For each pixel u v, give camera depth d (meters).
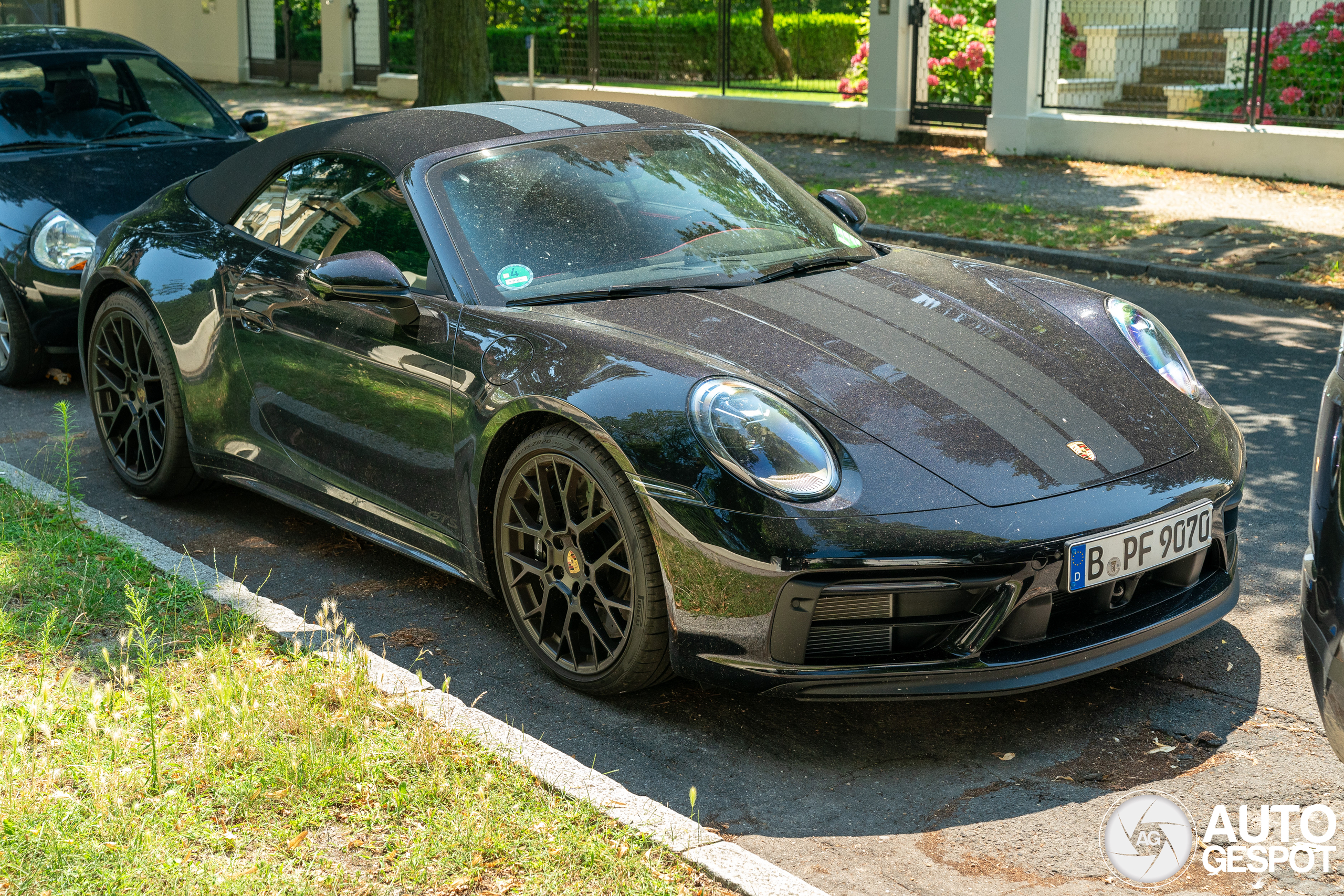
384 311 3.73
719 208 4.11
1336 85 12.59
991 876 2.56
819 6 16.42
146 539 4.26
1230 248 9.45
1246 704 3.23
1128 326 3.68
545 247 3.76
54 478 5.15
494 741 2.91
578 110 4.51
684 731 3.16
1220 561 3.32
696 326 3.40
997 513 2.88
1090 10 15.20
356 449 3.92
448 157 4.02
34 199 6.35
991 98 15.40
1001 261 9.77
